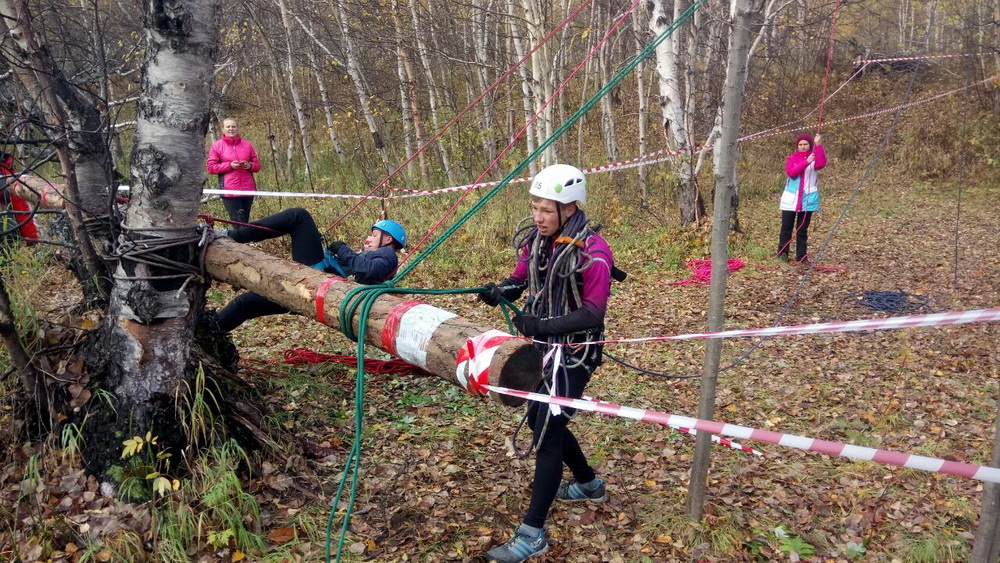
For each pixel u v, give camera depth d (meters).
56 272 4.43
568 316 2.85
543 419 3.00
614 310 7.16
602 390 4.99
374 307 2.88
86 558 2.77
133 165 3.08
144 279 3.12
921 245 10.14
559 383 2.95
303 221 4.26
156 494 3.09
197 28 2.95
